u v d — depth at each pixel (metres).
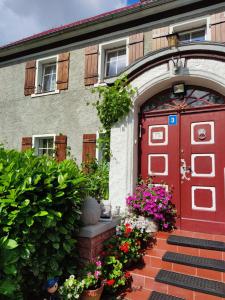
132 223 4.26
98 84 7.23
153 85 4.82
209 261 3.58
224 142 4.45
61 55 8.03
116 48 7.49
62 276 3.19
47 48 8.39
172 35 4.62
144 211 4.50
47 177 2.99
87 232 3.48
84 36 7.71
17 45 8.63
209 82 4.48
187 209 4.62
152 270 3.68
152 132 5.10
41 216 2.73
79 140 7.33
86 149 7.09
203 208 4.50
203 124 4.66
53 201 2.94
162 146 4.97
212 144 4.55
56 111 7.88
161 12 6.54
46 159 3.57
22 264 2.53
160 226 4.62
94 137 7.02
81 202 3.65
